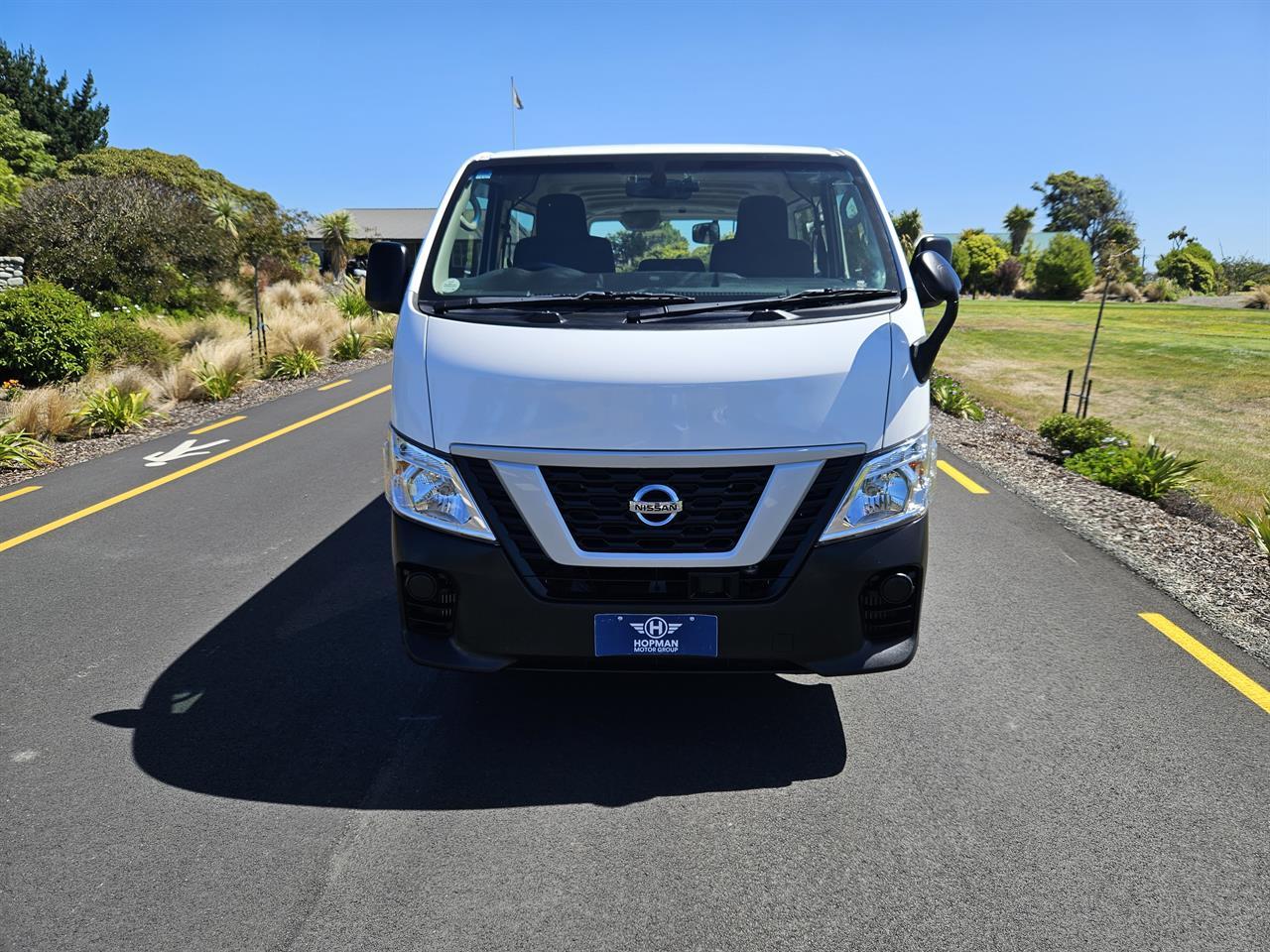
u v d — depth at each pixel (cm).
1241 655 476
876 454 338
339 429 1115
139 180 2527
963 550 645
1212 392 1658
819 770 370
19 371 1420
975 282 5181
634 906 291
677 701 429
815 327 348
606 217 429
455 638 354
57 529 709
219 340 1806
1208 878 303
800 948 273
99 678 456
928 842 322
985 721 408
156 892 299
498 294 400
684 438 328
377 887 301
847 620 345
